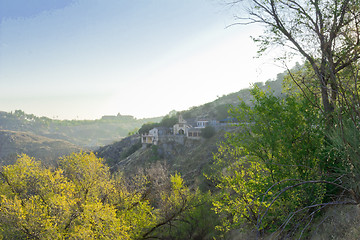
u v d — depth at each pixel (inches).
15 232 519.2
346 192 322.0
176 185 820.6
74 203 611.2
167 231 777.6
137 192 798.5
